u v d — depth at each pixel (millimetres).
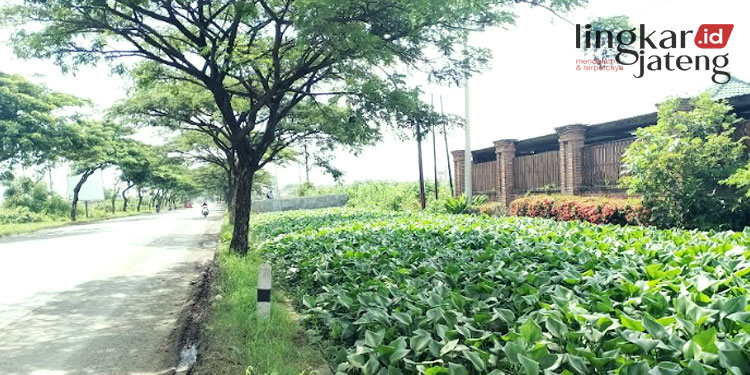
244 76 13930
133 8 9992
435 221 14625
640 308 4395
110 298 9102
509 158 23078
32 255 15297
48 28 10141
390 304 5348
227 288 8711
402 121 11688
